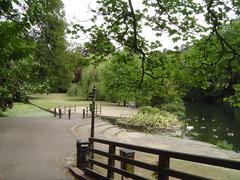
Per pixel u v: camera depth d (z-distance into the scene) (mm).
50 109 38062
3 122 24453
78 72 58438
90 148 9062
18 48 5344
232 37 8453
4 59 5438
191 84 9414
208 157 4500
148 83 9961
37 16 5812
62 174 9883
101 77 48219
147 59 9102
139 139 22219
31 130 20672
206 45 8805
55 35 13922
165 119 30812
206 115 45969
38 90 11602
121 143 7125
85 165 9344
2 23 5160
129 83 10156
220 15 7992
